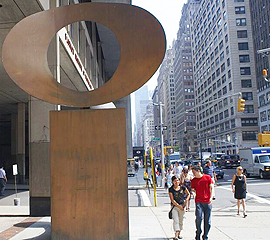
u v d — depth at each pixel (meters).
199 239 6.35
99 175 6.39
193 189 6.62
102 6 6.74
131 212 10.87
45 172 10.74
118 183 6.33
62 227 6.32
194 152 102.56
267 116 61.19
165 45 6.34
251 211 10.84
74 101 6.67
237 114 69.88
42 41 6.80
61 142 6.54
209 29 90.12
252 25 67.88
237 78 71.38
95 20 6.73
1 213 10.93
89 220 6.29
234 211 10.89
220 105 81.00
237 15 73.75
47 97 6.64
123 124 6.46
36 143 10.90
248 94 70.88
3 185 18.56
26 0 10.34
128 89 6.54
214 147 86.06
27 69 6.56
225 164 41.25
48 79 6.72
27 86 6.50
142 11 6.55
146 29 6.50
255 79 71.19
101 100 6.62
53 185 6.45
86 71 21.34
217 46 82.62
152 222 8.93
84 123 6.54
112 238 6.21
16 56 6.46
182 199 6.92
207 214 6.41
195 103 111.50
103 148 6.44
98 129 6.50
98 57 30.30
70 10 6.88
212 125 88.38
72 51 15.55
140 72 6.48
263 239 6.93
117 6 6.70
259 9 64.00
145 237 7.15
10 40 6.41
